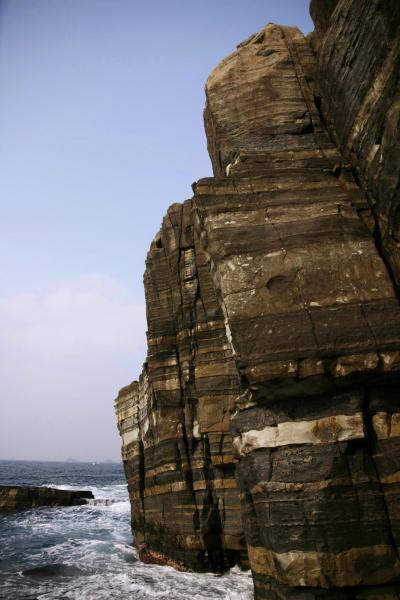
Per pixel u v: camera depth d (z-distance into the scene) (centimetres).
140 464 1770
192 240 1636
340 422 878
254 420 953
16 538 2252
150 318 1681
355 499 837
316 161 1217
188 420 1505
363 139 1112
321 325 909
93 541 2116
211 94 1488
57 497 3794
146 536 1670
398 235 997
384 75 990
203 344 1492
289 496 866
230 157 1333
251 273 1002
